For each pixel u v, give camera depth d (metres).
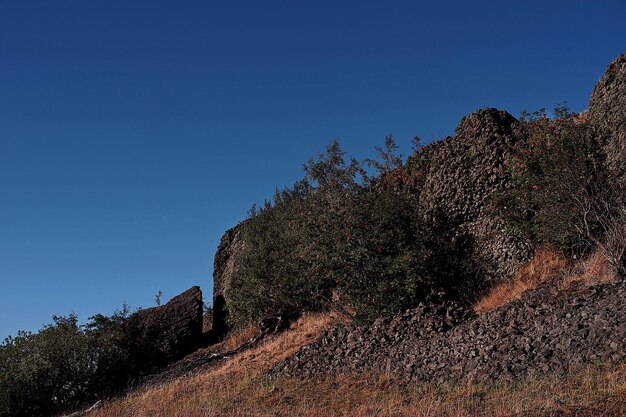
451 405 9.80
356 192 18.59
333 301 19.20
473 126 18.41
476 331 12.61
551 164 14.78
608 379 8.76
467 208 17.56
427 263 16.64
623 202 13.82
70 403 20.61
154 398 16.41
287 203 24.94
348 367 14.05
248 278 23.52
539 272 14.82
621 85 15.55
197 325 27.11
